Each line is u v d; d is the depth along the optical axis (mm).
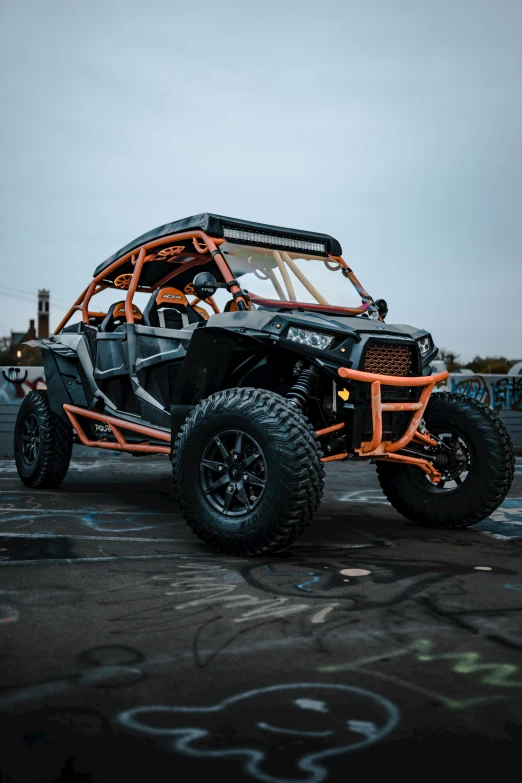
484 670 1974
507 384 10898
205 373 3822
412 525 4414
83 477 6902
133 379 4836
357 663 2021
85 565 3195
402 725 1651
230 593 2740
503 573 3088
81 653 2088
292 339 3543
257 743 1569
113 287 5738
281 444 3246
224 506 3459
